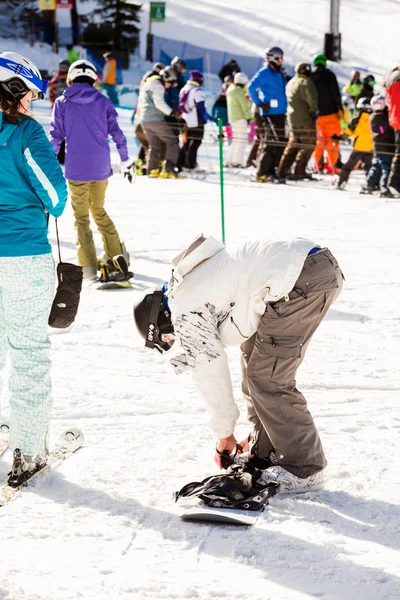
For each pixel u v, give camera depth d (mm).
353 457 5559
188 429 6070
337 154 23422
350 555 4285
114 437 5898
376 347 8195
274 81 21266
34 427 5211
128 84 42219
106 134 10477
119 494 5000
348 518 4707
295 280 4715
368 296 10141
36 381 5227
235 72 26672
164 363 7664
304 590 3943
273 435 4996
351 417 6367
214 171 23734
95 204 10742
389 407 6594
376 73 46969
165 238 13875
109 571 4105
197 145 23125
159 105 21625
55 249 12758
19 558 4227
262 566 4172
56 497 4980
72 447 5633
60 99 10406
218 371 4824
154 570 4121
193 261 4797
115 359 7742
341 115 23062
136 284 10727
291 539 4445
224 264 4812
